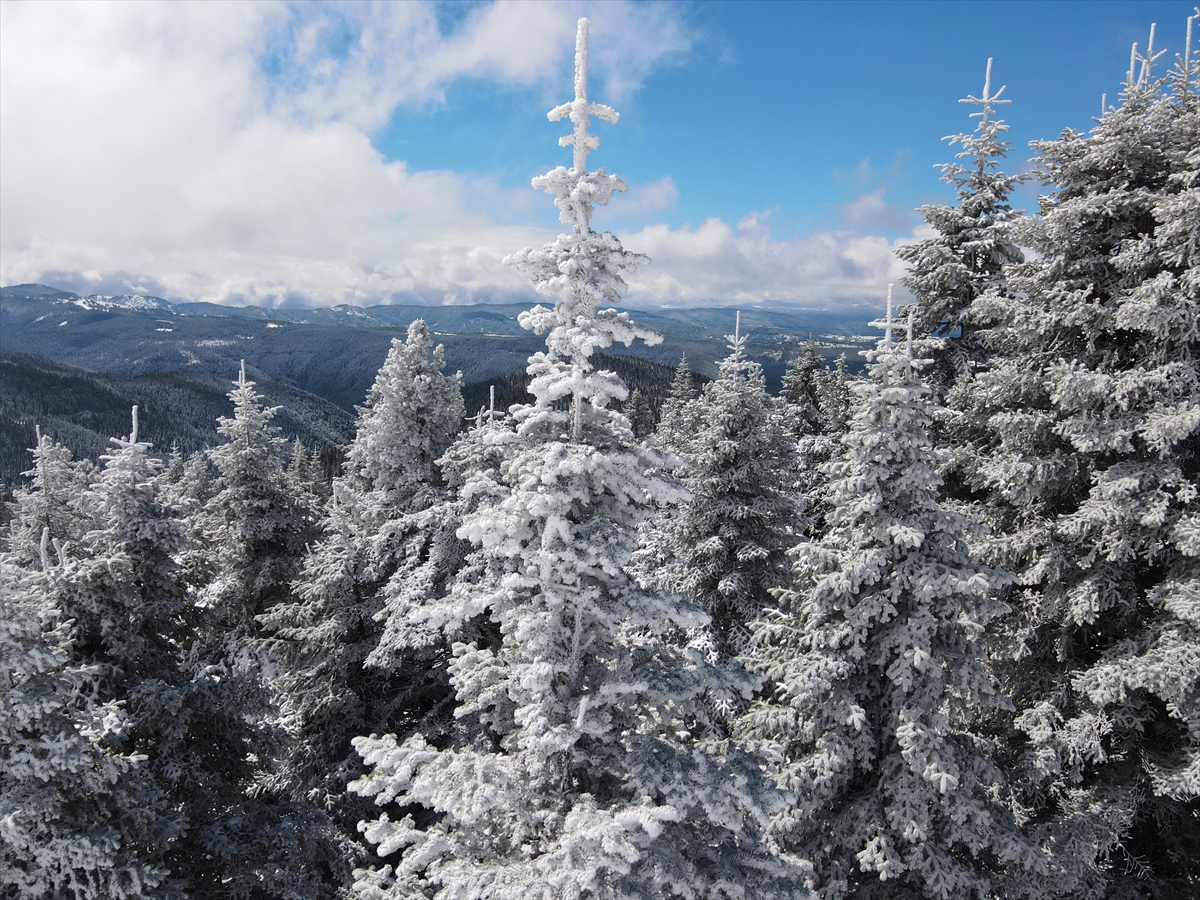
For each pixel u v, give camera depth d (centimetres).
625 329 618
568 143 588
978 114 1371
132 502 1004
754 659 1020
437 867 658
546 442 643
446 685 1459
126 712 912
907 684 812
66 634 914
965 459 1238
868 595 866
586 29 566
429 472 1642
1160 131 1021
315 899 956
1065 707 1059
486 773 630
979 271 1413
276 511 1892
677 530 1636
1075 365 1050
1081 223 1088
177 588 1093
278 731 1133
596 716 645
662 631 680
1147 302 925
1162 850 1035
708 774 609
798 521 1659
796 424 2747
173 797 977
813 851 920
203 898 930
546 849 617
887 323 857
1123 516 953
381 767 638
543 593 660
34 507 2036
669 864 587
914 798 820
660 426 4281
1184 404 905
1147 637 951
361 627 1526
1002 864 921
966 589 784
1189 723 873
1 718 670
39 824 685
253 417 1839
